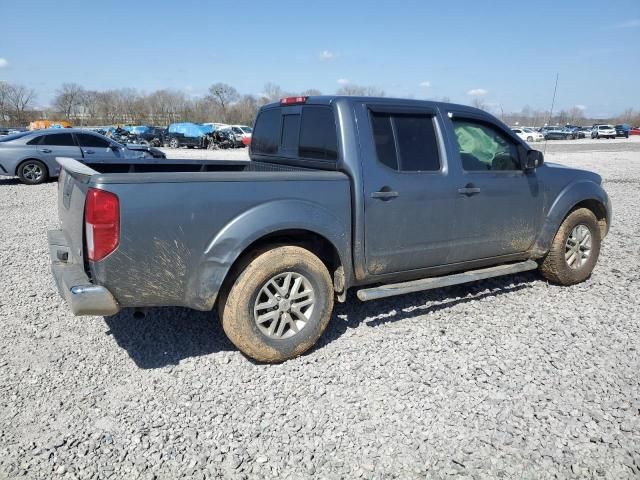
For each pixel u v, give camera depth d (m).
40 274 5.77
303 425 3.07
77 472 2.66
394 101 4.27
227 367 3.74
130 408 3.22
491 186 4.66
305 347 3.85
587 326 4.41
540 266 5.42
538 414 3.14
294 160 4.61
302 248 3.78
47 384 3.48
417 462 2.75
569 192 5.20
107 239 3.16
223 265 3.48
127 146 14.80
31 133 13.64
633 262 6.30
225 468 2.71
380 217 4.07
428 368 3.70
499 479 2.63
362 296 4.05
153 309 4.75
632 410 3.18
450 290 5.30
